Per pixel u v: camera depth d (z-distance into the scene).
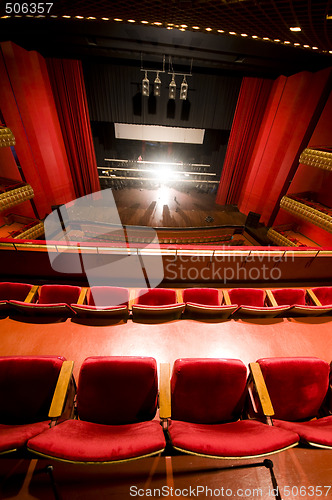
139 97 7.10
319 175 6.21
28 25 4.88
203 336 2.24
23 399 1.47
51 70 6.59
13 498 1.13
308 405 1.54
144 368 1.42
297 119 6.58
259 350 2.16
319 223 5.59
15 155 6.51
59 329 2.21
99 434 1.20
